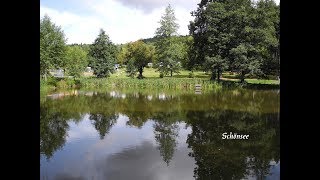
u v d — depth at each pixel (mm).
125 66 56812
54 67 45094
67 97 33188
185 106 27922
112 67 53531
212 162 13211
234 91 37375
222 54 45844
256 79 44156
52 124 20406
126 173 11773
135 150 14648
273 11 45000
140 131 18797
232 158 13578
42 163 12766
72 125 20234
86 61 51469
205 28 47438
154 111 25578
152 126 20328
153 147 15406
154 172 11938
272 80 43469
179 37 52188
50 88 39938
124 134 17828
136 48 54594
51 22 44500
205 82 40469
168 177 11602
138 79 44438
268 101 30016
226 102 30125
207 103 29391
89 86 44344
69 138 16781
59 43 44781
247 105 28125
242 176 11766
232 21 45344
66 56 46469
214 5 45812
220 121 21625
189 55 49750
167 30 51844
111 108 26906
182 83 41656
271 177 11492
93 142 15977
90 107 27219
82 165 12336
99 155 13852
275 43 43250
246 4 45594
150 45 54344
